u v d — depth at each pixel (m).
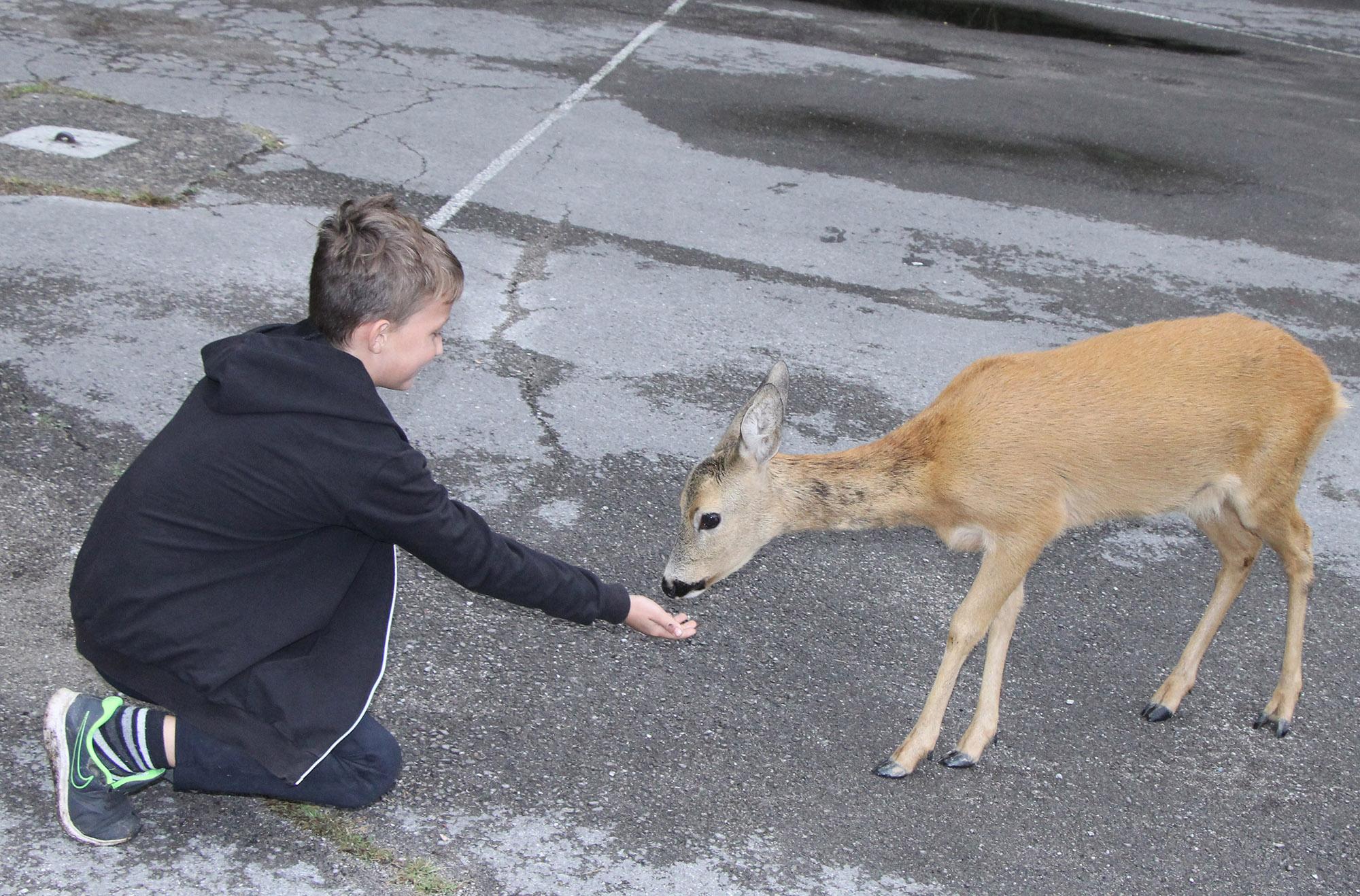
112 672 3.00
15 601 4.02
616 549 4.81
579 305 6.63
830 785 3.81
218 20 10.70
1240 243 8.66
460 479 5.07
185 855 3.21
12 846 3.16
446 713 3.84
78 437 4.93
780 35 12.66
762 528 4.19
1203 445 4.20
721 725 4.00
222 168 7.61
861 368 6.38
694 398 5.93
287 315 6.08
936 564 5.03
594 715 3.94
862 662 4.41
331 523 2.92
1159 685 4.49
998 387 4.14
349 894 3.15
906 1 15.18
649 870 3.36
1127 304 7.47
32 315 5.74
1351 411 6.49
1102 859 3.64
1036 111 11.18
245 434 2.83
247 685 2.98
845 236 7.96
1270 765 4.16
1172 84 12.82
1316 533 5.50
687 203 8.12
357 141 8.33
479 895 3.20
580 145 8.83
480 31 11.30
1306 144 11.13
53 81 8.69
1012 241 8.21
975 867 3.55
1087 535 5.35
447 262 2.97
